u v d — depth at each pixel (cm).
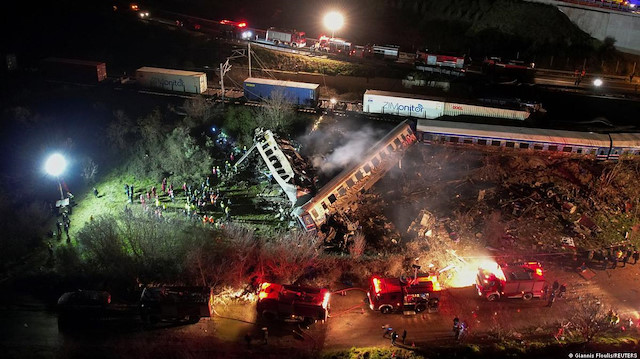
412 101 5788
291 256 4006
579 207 4769
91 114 6038
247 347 3281
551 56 7494
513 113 5722
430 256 4144
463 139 5284
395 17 8462
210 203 4738
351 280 3916
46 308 3600
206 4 8725
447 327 3484
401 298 3516
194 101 5797
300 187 4622
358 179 4703
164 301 3344
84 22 7925
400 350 3275
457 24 8156
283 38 7325
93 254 4131
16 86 6519
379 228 4441
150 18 8106
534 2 8106
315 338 3375
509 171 5125
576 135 5284
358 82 6588
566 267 4131
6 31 7788
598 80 6712
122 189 5059
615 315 3547
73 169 5422
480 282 3738
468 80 6669
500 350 3294
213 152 5419
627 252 4197
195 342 3309
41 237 4459
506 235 4388
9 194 5025
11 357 3144
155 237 4091
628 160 5241
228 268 3931
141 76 6391
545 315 3616
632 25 7438
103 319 3456
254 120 5706
